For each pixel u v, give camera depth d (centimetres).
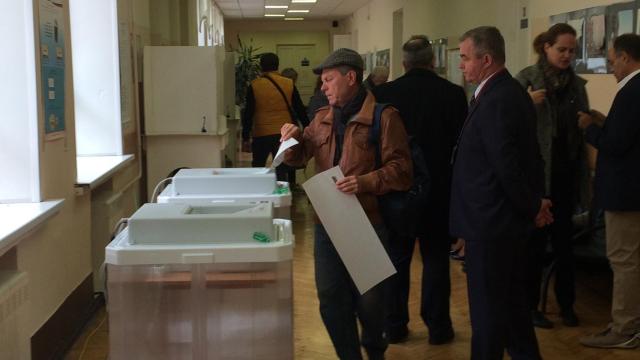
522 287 288
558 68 363
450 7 841
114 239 214
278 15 1842
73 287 393
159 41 746
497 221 275
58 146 366
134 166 582
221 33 1788
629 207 342
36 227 301
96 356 363
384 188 264
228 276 204
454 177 291
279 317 206
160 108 620
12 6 323
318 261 280
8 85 325
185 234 205
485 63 279
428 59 346
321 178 261
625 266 352
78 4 500
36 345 323
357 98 273
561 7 532
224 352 208
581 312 418
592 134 350
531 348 295
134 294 204
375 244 259
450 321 371
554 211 380
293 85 730
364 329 295
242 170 347
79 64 504
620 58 344
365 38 1577
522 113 272
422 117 338
